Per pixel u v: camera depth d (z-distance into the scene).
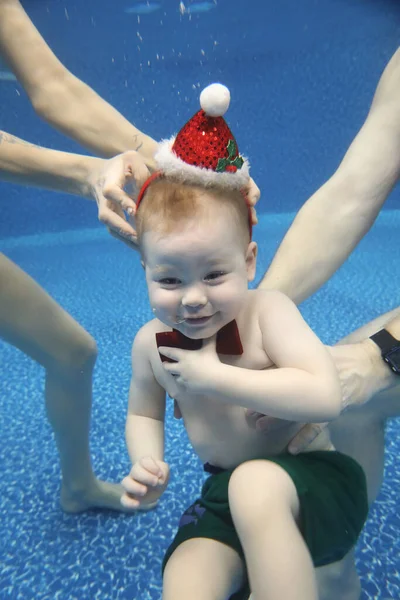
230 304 1.03
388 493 2.28
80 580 1.94
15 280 1.76
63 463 2.15
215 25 6.55
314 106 7.15
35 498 2.41
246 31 6.64
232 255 1.02
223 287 1.02
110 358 3.71
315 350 1.08
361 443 1.60
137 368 1.29
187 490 2.39
